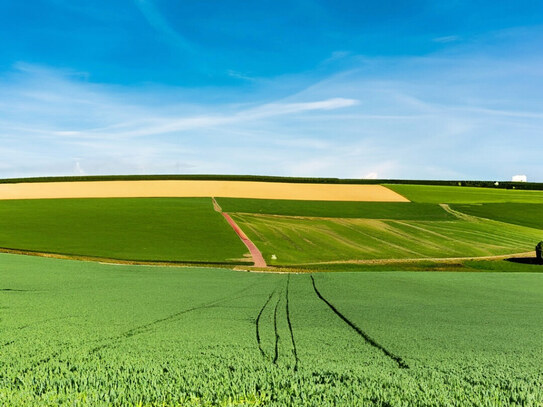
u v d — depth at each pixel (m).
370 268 36.31
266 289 17.95
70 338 8.44
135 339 8.45
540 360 7.20
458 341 8.66
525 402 4.94
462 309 13.55
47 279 19.59
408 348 7.99
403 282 21.61
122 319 10.63
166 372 6.16
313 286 19.34
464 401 4.93
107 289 16.94
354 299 15.44
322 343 8.35
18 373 6.02
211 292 16.70
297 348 7.91
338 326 10.16
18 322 10.03
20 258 28.22
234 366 6.50
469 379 5.99
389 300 15.41
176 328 9.66
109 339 8.44
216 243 45.03
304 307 13.20
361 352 7.68
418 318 11.54
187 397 4.95
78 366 6.40
